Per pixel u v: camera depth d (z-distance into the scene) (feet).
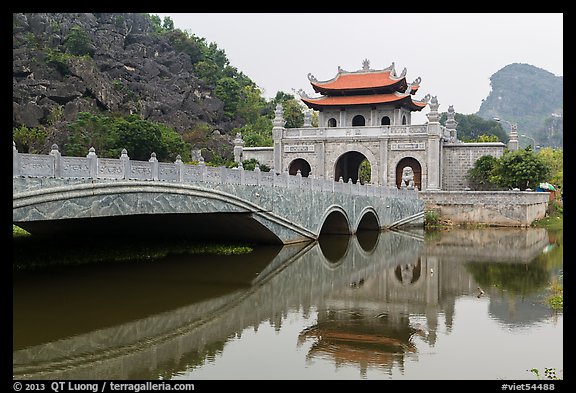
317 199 127.13
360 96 220.02
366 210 151.64
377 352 48.70
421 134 198.70
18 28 270.67
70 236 106.73
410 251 120.98
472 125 483.92
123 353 47.91
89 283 75.25
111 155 191.62
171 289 74.08
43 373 42.80
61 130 218.59
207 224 106.11
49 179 62.18
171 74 324.60
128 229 107.45
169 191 80.43
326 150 214.28
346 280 84.84
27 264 82.99
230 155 279.08
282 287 78.23
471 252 119.14
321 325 57.67
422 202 184.85
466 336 53.67
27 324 55.31
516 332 55.01
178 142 224.94
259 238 114.52
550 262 102.89
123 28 331.98
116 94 269.44
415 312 63.62
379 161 205.77
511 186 190.49
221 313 62.64
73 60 258.37
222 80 354.74
